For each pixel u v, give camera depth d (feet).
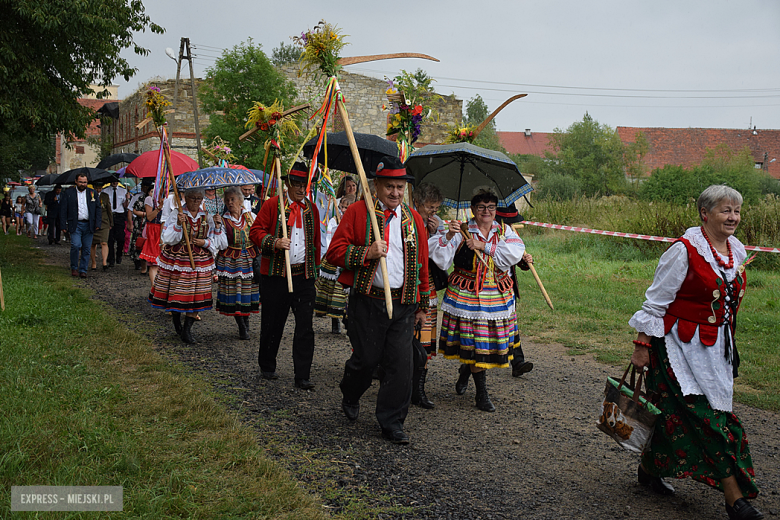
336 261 13.61
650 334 10.44
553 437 14.24
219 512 9.59
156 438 12.17
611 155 153.17
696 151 183.83
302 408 15.52
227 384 17.08
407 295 13.55
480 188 15.79
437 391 17.81
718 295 10.07
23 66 39.04
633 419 10.61
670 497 11.34
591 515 10.54
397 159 13.66
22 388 14.14
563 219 67.31
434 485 11.49
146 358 18.24
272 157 18.72
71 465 10.40
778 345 22.41
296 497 10.31
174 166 30.91
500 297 15.76
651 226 53.42
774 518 10.55
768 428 15.01
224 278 22.34
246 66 75.66
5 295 25.63
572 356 21.90
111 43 43.45
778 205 48.96
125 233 46.50
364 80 105.81
